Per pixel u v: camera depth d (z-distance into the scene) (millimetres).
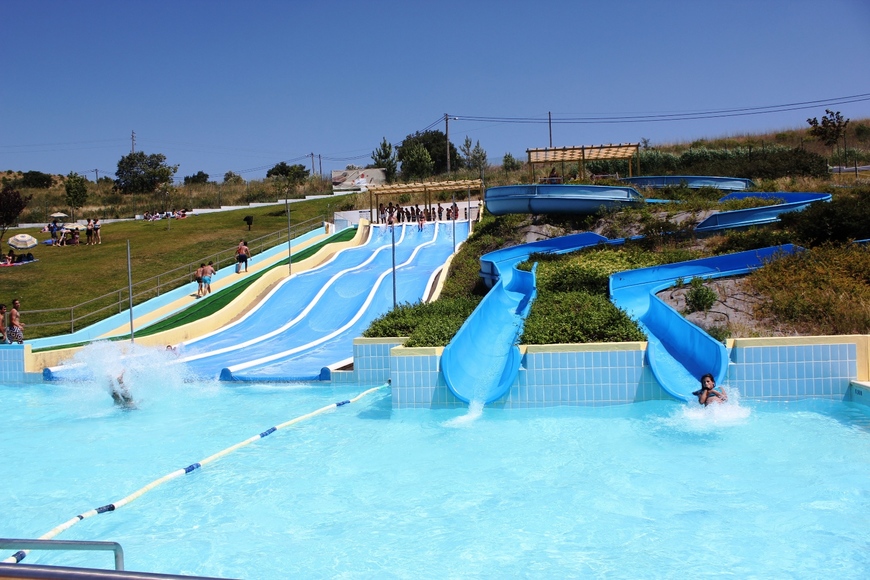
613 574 6484
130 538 7777
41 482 9883
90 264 34531
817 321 15289
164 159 79125
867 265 17625
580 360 12523
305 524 7992
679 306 17859
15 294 28969
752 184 36906
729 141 69688
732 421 11414
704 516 7746
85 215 59562
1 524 8391
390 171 75750
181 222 49906
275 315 24922
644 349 12461
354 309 25000
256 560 7082
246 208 58031
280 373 17688
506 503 8367
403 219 45250
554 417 12078
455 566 6770
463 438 11094
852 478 8703
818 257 18969
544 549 7074
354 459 10320
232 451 11000
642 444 10422
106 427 13016
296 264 30812
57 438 12289
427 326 14703
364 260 32844
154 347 20688
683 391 12312
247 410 14000
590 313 14266
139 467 10469
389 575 6633
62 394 16547
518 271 24047
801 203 25125
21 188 80625
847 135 69375
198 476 9852
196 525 8086
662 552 6906
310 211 52219
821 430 10758
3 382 18422
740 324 15836
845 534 7156
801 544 6965
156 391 16094
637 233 27812
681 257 22703
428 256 33625
